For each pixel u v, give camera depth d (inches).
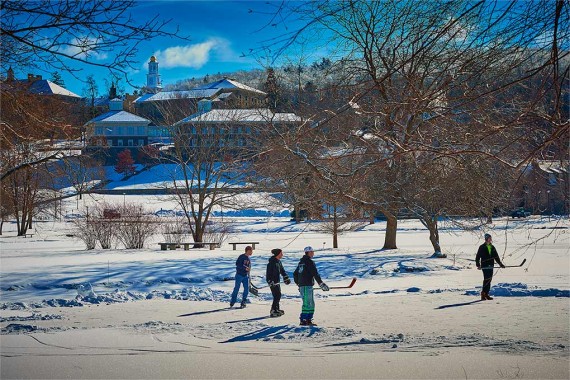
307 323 598.2
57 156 511.8
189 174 3154.5
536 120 315.3
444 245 1721.2
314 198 922.7
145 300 821.9
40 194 1883.6
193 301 808.9
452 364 414.0
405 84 343.6
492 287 855.7
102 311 721.6
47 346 497.0
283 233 2437.3
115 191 3786.9
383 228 2679.6
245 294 746.8
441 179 645.9
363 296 838.5
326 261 1264.8
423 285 944.3
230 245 1844.2
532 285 877.2
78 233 2201.0
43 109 394.0
